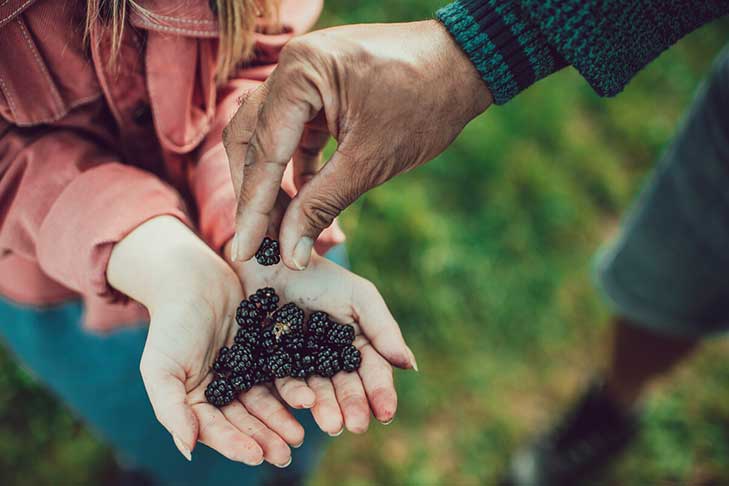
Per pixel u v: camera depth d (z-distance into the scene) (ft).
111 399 7.68
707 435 11.76
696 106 8.02
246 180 4.95
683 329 9.29
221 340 5.51
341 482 10.71
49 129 5.54
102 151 5.76
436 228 12.00
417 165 5.49
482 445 11.35
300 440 5.09
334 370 5.34
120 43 5.08
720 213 7.90
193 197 6.29
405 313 11.66
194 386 5.21
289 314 5.55
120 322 6.78
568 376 12.13
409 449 11.07
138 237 5.29
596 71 5.17
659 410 11.89
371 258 11.59
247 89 5.95
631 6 4.97
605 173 13.96
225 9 5.29
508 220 12.88
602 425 10.78
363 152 5.08
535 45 5.17
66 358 7.33
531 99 14.01
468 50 5.13
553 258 12.94
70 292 6.73
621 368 10.19
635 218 9.22
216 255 5.57
